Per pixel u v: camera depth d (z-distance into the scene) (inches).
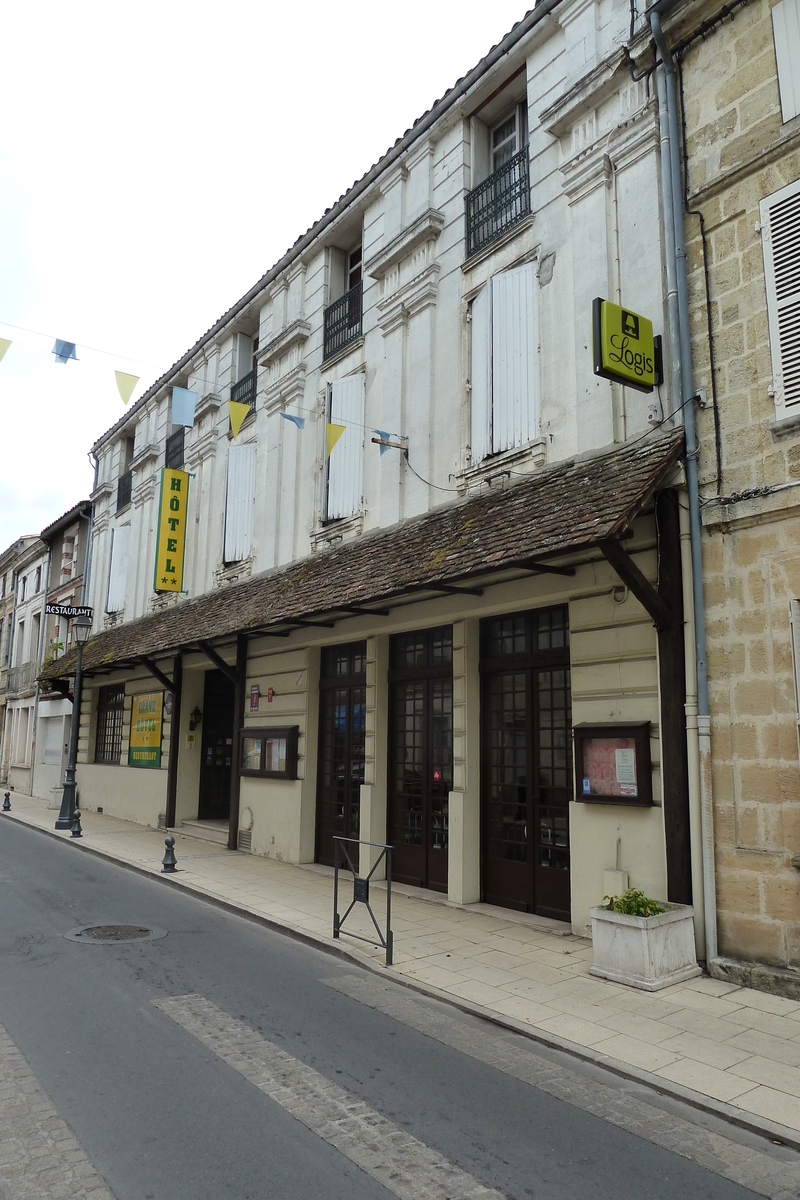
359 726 456.4
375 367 474.0
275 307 592.1
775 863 240.1
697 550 268.5
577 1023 211.6
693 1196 135.9
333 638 461.4
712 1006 223.5
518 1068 187.6
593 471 304.0
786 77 265.9
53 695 976.9
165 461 763.4
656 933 242.1
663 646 274.5
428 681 410.0
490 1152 148.3
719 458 269.0
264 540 568.4
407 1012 225.9
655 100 311.6
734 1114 162.6
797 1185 140.7
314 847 480.7
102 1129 151.9
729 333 272.2
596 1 348.2
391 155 470.3
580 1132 157.2
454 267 417.4
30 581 1229.7
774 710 245.4
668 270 292.8
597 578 305.3
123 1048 192.1
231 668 568.7
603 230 328.2
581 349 331.9
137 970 257.4
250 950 289.3
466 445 395.9
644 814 277.7
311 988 245.4
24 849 544.7
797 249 255.8
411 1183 136.6
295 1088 172.2
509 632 364.2
